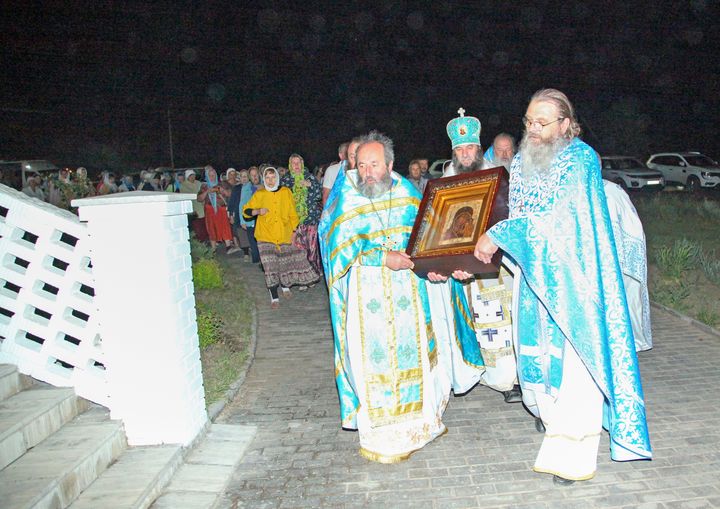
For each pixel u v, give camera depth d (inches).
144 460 161.6
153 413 169.5
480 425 189.6
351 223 168.7
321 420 199.5
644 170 978.7
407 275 171.0
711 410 192.5
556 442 153.9
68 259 168.7
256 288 406.9
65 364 195.5
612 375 148.8
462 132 192.1
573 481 153.2
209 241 594.2
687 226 542.9
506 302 194.1
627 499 146.7
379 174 167.0
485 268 157.8
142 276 165.3
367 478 162.4
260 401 217.8
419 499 151.4
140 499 143.6
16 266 173.2
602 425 166.1
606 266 148.1
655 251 406.9
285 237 354.0
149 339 167.2
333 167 355.6
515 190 156.7
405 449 169.3
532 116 150.6
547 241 148.9
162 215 162.7
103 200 162.9
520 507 146.0
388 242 168.2
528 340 159.9
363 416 170.6
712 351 249.8
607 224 148.6
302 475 165.2
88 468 149.1
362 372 170.1
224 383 227.0
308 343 284.2
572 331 148.0
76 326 171.0
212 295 368.5
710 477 154.2
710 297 319.0
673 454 166.1
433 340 177.5
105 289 166.2
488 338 196.9
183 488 158.1
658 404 199.3
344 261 167.8
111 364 168.2
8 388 166.7
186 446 173.5
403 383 170.4
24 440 149.6
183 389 172.6
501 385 199.0
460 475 161.3
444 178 167.3
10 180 840.9
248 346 277.0
